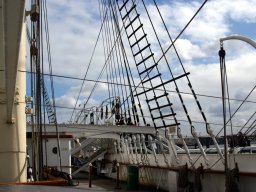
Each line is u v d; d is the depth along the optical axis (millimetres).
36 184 7820
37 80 9016
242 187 10656
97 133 18781
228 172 10352
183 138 14062
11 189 6520
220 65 9398
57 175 10242
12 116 7816
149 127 17500
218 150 11875
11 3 3938
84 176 25156
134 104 17109
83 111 21391
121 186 18219
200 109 12805
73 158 25031
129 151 19734
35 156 9227
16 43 4871
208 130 12258
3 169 7891
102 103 20266
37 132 9164
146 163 17562
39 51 9008
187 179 13227
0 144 7879
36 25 8852
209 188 12359
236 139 11406
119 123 18844
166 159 15156
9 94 6742
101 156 24781
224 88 9352
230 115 10773
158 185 15852
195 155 13312
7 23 4324
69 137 18344
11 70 5785
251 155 10406
